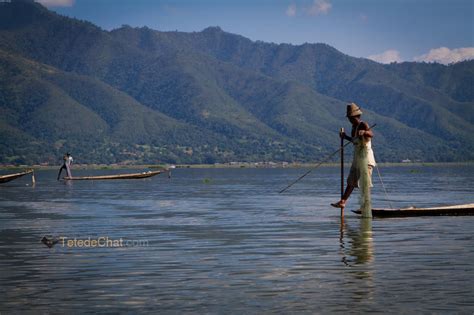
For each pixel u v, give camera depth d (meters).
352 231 21.72
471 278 13.59
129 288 12.92
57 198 43.00
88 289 12.85
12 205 35.94
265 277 13.88
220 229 22.98
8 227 23.95
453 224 23.56
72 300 11.98
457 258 16.05
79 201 39.66
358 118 25.20
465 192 50.19
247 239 20.03
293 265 15.27
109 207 34.31
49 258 16.48
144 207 34.28
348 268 14.80
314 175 124.19
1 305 11.66
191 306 11.52
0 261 16.06
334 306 11.43
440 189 56.09
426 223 23.94
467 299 11.83
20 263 15.76
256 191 54.16
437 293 12.28
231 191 54.19
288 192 51.50
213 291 12.61
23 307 11.52
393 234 20.78
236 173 161.25
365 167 25.08
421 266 14.97
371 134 24.94
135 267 15.16
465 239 19.45
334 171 171.25
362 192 25.58
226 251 17.55
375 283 13.18
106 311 11.24
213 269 14.85
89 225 24.67
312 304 11.58
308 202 37.97
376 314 10.93
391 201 38.66
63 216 28.70
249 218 27.25
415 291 12.45
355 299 11.89
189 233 21.81
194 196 45.69
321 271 14.48
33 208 33.56
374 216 26.09
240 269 14.83
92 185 67.69
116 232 22.22
